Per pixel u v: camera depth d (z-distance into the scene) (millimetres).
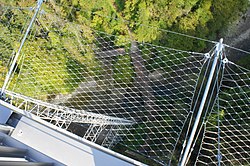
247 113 5672
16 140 4172
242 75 6047
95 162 4016
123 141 6199
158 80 6227
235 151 5539
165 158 5727
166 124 6008
